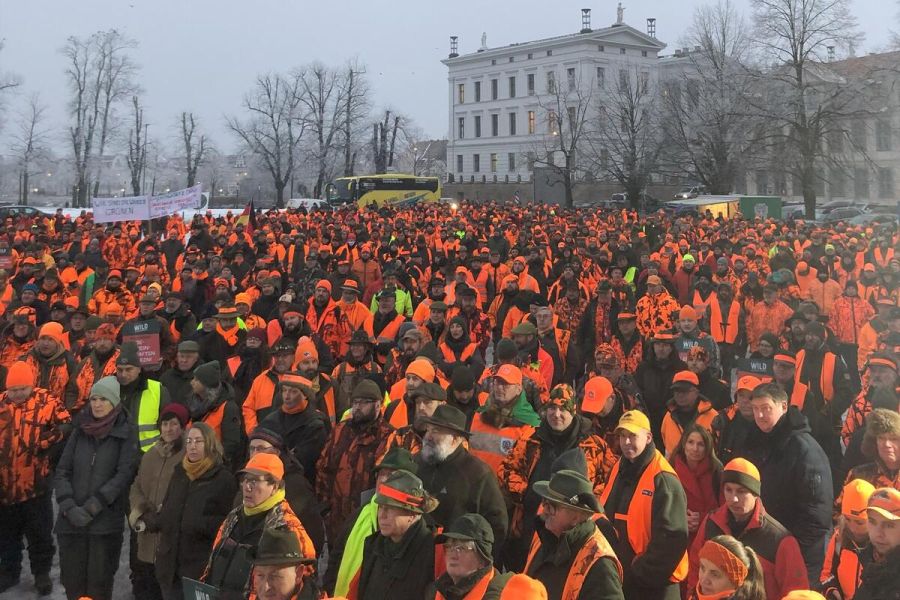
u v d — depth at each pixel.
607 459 5.21
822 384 8.00
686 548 4.50
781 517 5.21
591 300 11.14
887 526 3.81
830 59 54.28
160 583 5.26
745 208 45.53
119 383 6.45
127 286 13.55
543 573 4.05
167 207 19.69
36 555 6.47
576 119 66.31
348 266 14.05
